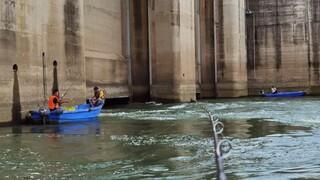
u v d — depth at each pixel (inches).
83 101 922.1
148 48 1268.5
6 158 417.7
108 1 1178.0
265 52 1633.9
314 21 1587.1
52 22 821.2
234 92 1518.2
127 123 714.2
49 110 716.0
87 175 344.2
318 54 1590.8
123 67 1248.8
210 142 497.4
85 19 1058.7
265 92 1630.2
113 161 396.5
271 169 354.0
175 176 334.6
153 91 1259.2
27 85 735.1
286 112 884.6
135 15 1268.5
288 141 498.6
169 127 652.1
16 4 710.5
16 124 704.4
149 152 438.0
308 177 324.8
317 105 1072.8
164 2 1234.0
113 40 1211.2
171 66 1232.2
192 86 1299.2
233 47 1517.0
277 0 1612.9
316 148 449.7
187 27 1273.4
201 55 1533.0
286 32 1610.5
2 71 679.1
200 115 847.7
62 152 446.6
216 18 1523.1
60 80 840.9
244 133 573.3
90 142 511.5
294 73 1608.0
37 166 380.2
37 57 764.6
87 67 1051.9
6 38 687.1
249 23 1644.9
